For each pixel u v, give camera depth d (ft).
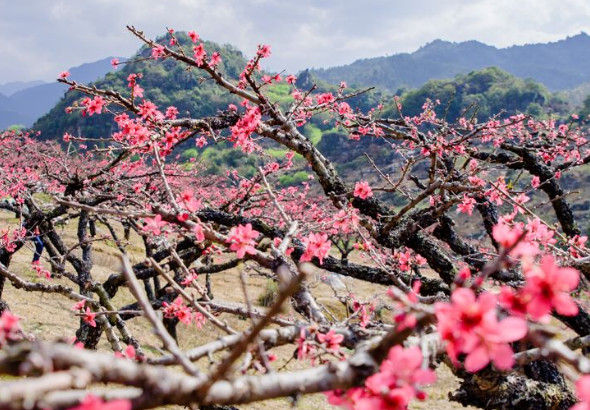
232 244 9.39
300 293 9.74
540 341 3.90
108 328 17.10
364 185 15.93
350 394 4.52
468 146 24.44
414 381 4.21
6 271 15.97
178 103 370.12
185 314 12.84
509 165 24.75
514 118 26.78
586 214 157.79
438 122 30.07
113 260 64.54
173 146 17.26
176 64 411.95
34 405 3.00
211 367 5.53
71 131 291.17
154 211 9.46
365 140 293.23
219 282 67.77
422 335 5.23
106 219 29.86
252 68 18.16
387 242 16.65
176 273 27.17
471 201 17.43
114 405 3.37
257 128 18.11
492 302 3.99
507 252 4.11
